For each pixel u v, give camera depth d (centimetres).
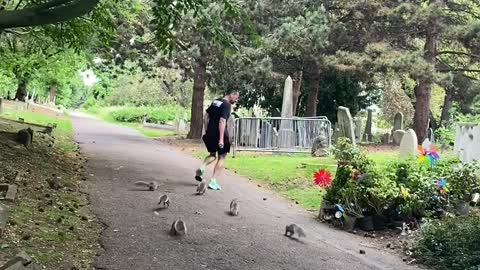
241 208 936
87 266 550
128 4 1723
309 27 2369
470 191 934
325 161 1559
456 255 678
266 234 760
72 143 1834
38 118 2756
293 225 759
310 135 1958
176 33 2275
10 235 580
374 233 862
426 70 2409
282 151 1927
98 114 6397
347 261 672
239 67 2495
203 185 1011
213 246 667
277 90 2889
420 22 2534
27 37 1522
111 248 618
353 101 3322
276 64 2738
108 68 2800
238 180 1309
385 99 4247
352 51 2609
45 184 901
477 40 2550
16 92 3969
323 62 2545
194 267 581
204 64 2617
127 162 1411
